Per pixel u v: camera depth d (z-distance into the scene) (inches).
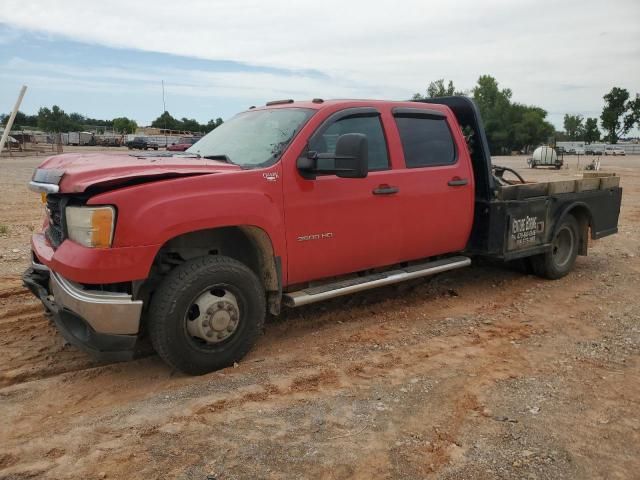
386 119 204.2
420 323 209.3
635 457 122.5
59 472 114.2
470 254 246.4
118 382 158.2
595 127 4751.5
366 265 201.0
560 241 275.1
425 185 211.2
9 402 145.6
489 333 199.0
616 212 303.3
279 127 185.8
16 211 487.8
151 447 123.0
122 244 141.6
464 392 151.8
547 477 114.8
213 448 122.6
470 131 242.5
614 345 186.4
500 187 239.9
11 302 225.1
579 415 139.7
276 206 169.2
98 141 2501.2
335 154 165.3
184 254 168.2
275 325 205.0
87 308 142.9
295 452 121.6
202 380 158.1
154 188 146.6
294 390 151.9
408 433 130.6
